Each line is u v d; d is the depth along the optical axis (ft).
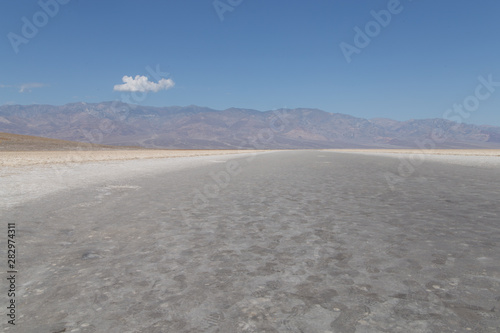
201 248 15.60
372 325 8.54
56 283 11.62
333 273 12.21
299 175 54.90
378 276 11.85
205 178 50.83
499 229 18.16
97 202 28.96
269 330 8.37
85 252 15.15
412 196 30.86
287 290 10.79
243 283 11.42
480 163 85.71
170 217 22.70
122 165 82.48
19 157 110.11
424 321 8.72
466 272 12.07
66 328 8.63
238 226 19.95
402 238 16.72
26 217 22.75
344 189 36.55
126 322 8.90
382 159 120.57
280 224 20.30
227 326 8.60
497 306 9.49
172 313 9.36
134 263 13.61
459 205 25.67
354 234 17.67
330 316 9.05
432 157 131.95
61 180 46.11
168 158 135.64
